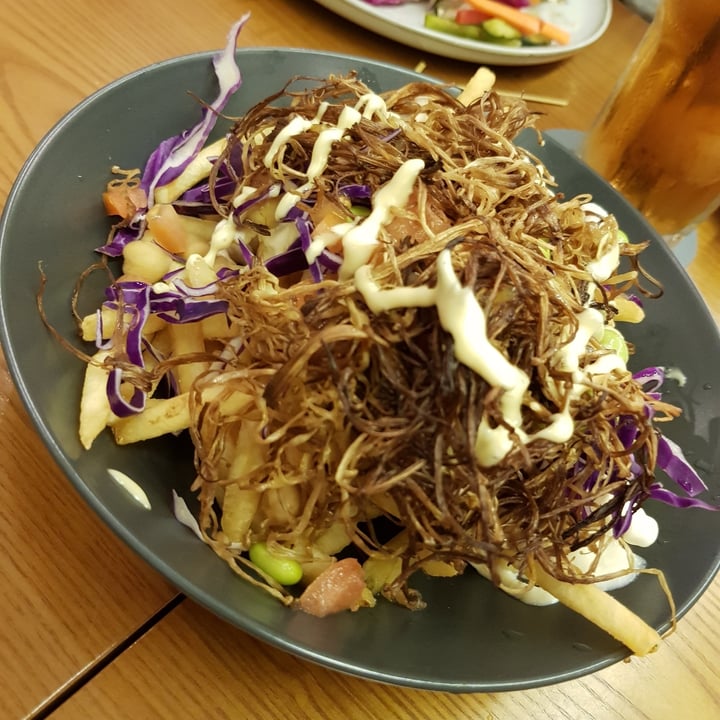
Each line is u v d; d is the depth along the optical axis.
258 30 0.36
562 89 0.41
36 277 0.22
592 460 0.22
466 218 0.23
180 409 0.21
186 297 0.23
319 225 0.23
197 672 0.21
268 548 0.21
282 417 0.21
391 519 0.22
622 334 0.30
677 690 0.24
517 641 0.22
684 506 0.25
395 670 0.19
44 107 0.30
